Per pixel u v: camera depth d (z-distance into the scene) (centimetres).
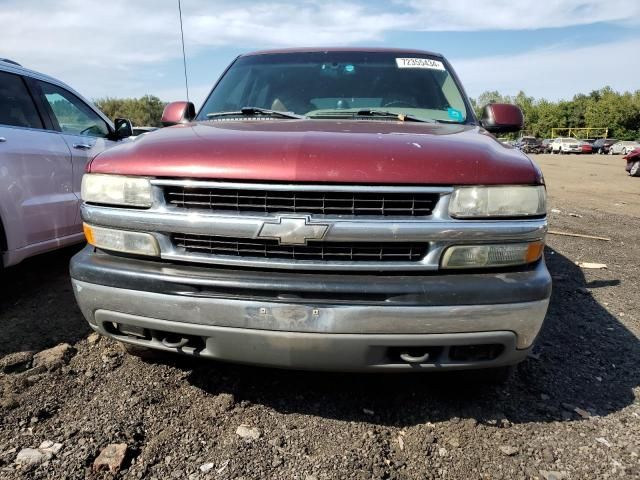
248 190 200
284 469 200
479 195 200
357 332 196
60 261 459
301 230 196
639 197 1178
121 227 219
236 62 380
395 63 351
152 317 210
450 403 248
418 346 200
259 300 199
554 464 208
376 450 212
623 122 7106
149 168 212
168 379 262
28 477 192
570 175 1858
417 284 196
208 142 216
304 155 199
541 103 8256
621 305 397
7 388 249
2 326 323
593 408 249
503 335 200
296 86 337
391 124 267
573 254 565
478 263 203
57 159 399
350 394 253
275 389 256
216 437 218
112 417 229
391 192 196
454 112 315
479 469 203
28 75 407
